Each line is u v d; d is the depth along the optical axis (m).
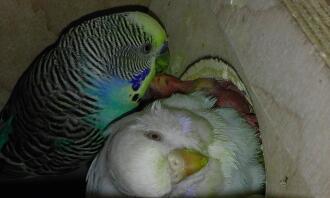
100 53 0.17
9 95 0.20
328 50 0.09
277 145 0.11
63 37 0.18
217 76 0.14
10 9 0.18
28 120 0.19
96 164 0.15
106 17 0.17
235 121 0.14
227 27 0.13
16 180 0.22
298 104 0.10
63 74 0.18
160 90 0.17
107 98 0.18
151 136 0.13
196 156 0.13
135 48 0.17
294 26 0.10
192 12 0.15
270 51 0.11
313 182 0.09
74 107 0.18
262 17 0.11
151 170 0.12
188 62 0.16
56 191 0.23
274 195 0.11
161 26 0.17
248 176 0.14
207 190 0.13
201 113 0.14
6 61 0.19
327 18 0.10
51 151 0.19
